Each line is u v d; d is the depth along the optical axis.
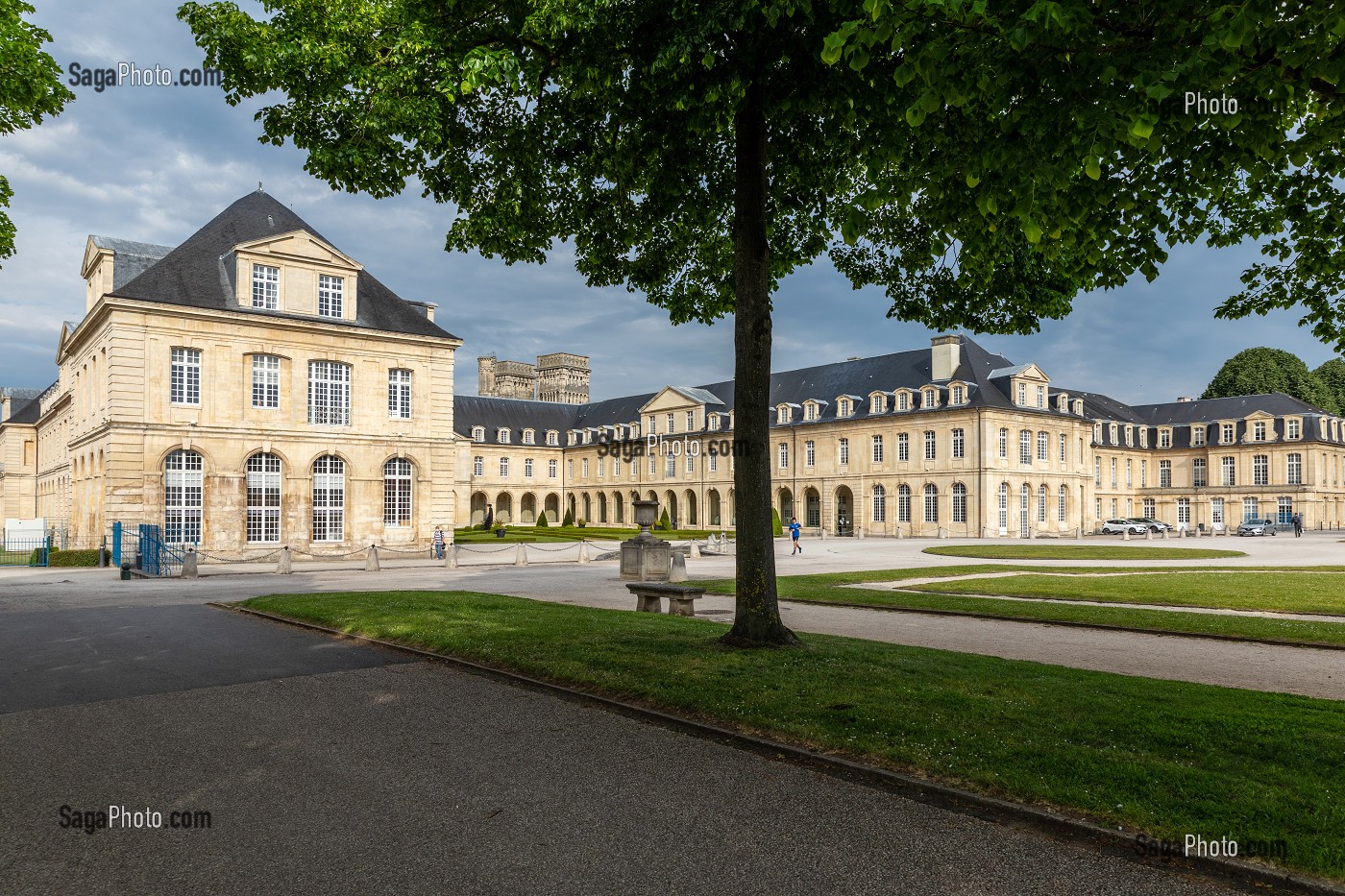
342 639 12.17
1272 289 10.24
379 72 8.79
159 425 32.50
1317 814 4.91
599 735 7.05
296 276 36.34
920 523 61.47
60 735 7.17
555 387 102.75
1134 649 11.41
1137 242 8.69
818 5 7.39
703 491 74.06
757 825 5.12
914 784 5.74
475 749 6.66
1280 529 72.56
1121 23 5.95
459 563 31.78
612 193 12.73
